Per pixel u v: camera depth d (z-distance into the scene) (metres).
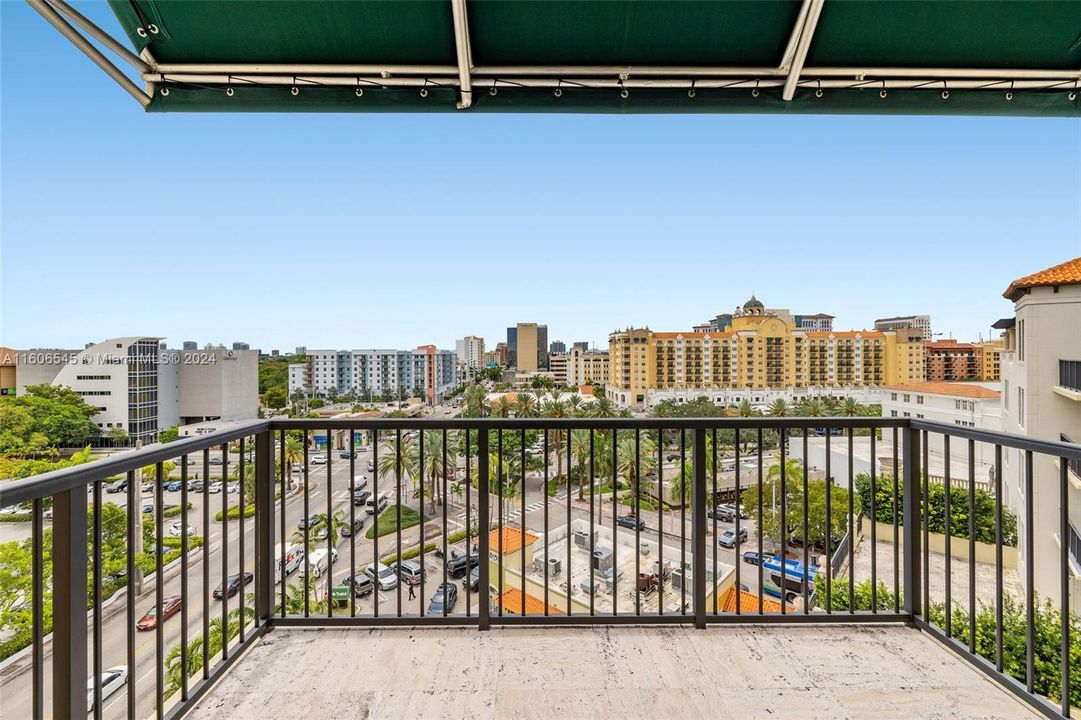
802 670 2.02
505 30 2.29
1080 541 7.72
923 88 2.46
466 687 1.91
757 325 55.69
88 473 1.35
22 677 5.69
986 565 12.65
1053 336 9.20
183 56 2.32
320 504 22.81
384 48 2.34
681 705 1.81
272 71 2.36
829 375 55.28
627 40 2.34
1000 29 2.25
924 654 2.13
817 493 17.56
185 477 1.77
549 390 68.81
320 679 1.96
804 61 2.36
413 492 24.03
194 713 1.76
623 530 17.64
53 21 2.02
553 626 2.35
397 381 82.69
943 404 26.30
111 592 9.73
